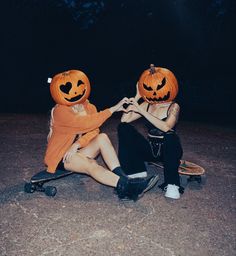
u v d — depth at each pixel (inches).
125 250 119.0
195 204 155.7
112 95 568.4
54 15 737.0
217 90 559.5
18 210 144.4
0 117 340.5
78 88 154.9
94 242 123.0
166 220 140.1
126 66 738.8
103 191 166.6
